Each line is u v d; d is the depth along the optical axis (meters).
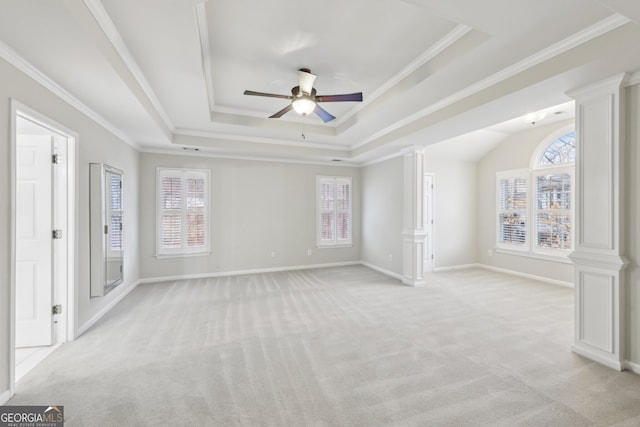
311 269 6.28
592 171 2.54
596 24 2.00
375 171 6.28
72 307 2.92
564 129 5.11
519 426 1.78
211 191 5.59
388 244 5.84
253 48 2.68
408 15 2.22
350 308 3.89
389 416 1.87
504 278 5.64
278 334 3.08
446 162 6.46
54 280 2.87
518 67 2.54
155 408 1.94
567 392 2.12
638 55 2.00
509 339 2.98
